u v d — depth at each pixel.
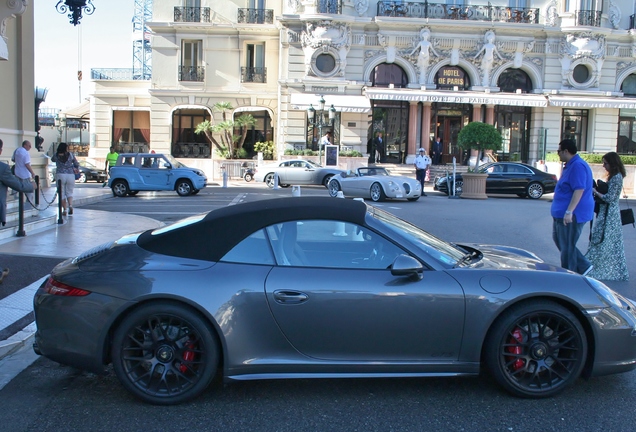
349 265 4.01
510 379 3.94
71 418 3.70
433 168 30.41
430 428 3.57
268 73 32.66
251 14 32.38
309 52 30.67
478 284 3.93
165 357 3.86
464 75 32.09
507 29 31.27
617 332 3.96
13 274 7.20
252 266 3.94
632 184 28.66
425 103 31.97
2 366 4.59
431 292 3.87
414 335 3.88
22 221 10.27
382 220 4.29
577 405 3.92
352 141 31.25
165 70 32.72
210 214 4.30
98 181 30.34
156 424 3.61
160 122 32.97
